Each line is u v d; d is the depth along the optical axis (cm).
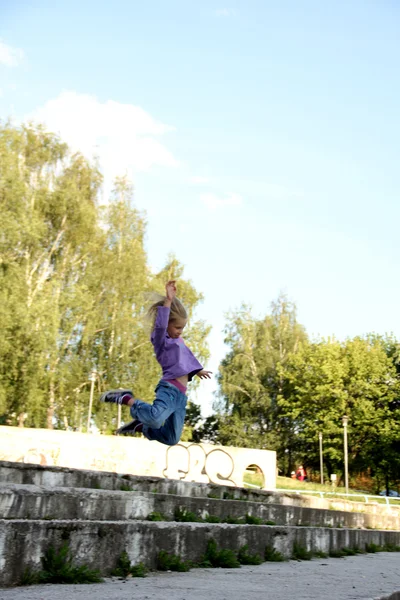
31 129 3753
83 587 495
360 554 1237
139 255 3959
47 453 2267
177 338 535
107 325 3859
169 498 845
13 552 493
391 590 620
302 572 756
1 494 575
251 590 544
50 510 622
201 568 713
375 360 5753
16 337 3042
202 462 2627
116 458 2400
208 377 532
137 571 605
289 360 6062
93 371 3766
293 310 6372
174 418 513
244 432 6028
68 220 3659
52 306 3253
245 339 6172
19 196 3188
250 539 850
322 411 5703
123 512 730
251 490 1405
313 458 6172
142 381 3856
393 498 3231
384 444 5612
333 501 2508
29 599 419
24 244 3288
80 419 3841
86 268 3831
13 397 3191
